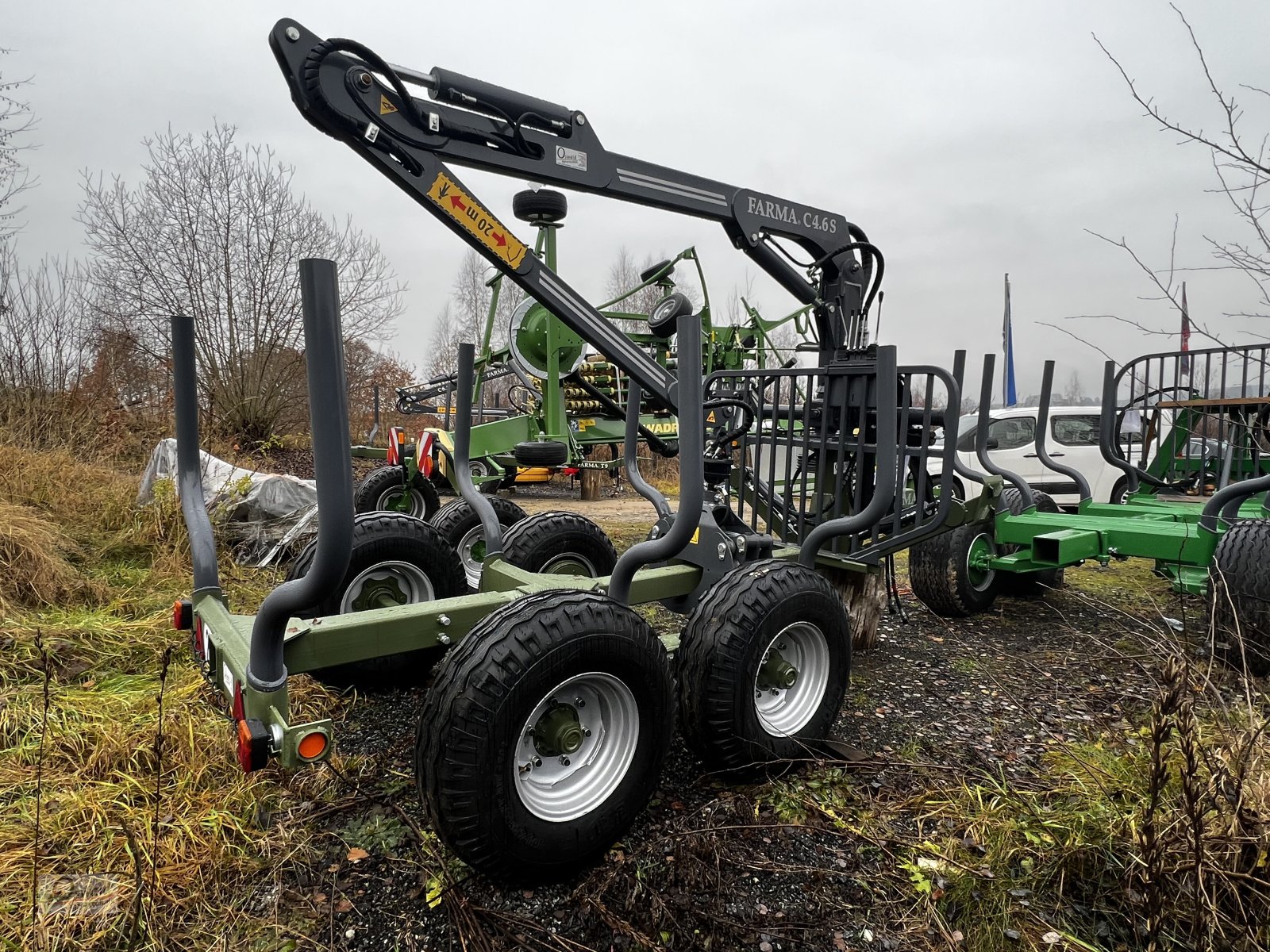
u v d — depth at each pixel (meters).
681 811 2.71
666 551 2.50
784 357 10.77
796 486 4.52
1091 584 6.16
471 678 2.08
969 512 4.45
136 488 6.49
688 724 2.74
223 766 2.81
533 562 4.01
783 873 2.36
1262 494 6.20
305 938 2.06
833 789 2.85
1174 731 2.76
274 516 5.88
